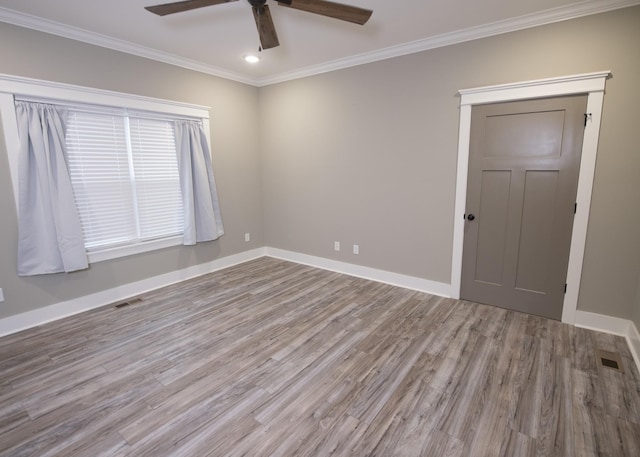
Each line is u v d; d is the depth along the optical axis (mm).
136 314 3125
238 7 2553
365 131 3807
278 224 4914
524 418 1809
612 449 1612
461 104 3107
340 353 2457
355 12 2125
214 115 4184
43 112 2801
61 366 2312
